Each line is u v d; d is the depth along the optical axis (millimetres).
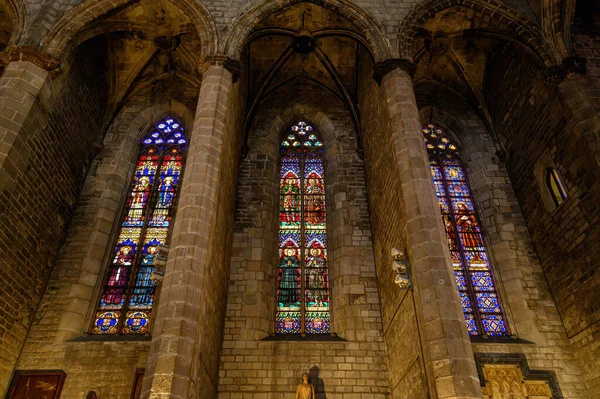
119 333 14305
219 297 13273
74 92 15922
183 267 10453
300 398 12578
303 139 19469
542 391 13008
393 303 13094
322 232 17031
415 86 19906
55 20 15070
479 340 14148
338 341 14305
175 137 18922
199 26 15492
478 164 18047
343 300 15094
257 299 14969
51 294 14523
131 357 13430
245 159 18141
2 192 12141
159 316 9984
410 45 15312
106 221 16281
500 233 16250
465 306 15148
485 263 16078
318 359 13961
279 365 13844
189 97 19391
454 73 19375
